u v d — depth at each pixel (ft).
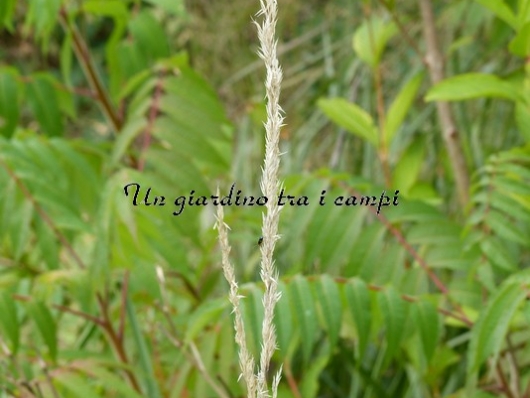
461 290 1.79
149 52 2.17
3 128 2.00
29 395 1.59
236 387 1.98
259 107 2.77
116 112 2.33
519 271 1.57
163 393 2.02
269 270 0.88
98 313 2.10
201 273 2.24
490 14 2.26
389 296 1.63
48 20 1.94
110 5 2.13
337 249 1.79
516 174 1.76
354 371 2.38
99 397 1.59
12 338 1.62
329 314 1.59
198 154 1.91
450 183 2.75
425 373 2.05
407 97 2.09
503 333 1.41
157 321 2.13
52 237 1.81
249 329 1.59
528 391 1.77
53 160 1.86
